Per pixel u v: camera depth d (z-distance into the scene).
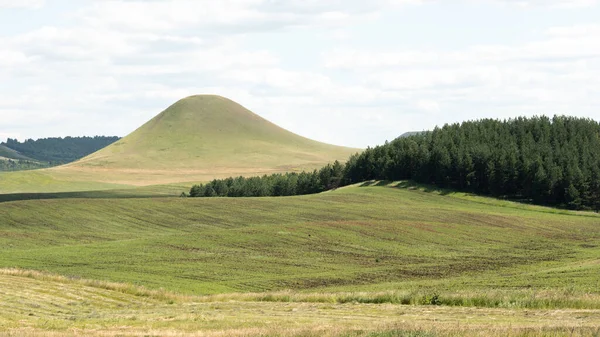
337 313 34.47
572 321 29.77
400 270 68.25
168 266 66.44
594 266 59.91
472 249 87.50
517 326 27.34
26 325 30.39
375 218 118.38
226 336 25.48
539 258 77.56
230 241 85.06
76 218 109.38
